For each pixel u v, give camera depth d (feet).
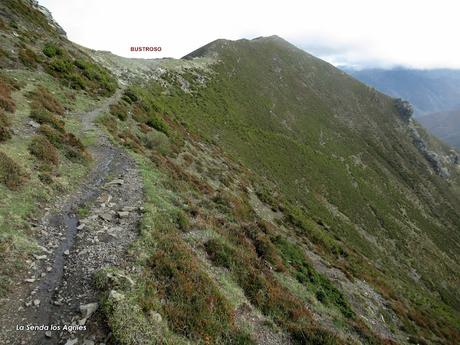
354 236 204.03
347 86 529.45
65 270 34.91
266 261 64.64
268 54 477.77
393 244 244.22
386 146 447.42
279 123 334.44
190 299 35.60
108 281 32.83
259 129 274.36
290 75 464.65
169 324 31.17
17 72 89.15
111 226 45.60
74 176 58.03
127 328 27.68
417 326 87.56
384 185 358.64
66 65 111.96
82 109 93.20
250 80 376.89
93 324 28.09
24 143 57.77
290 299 51.80
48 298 30.66
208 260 49.08
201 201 73.82
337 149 367.04
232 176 123.34
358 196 272.31
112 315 28.53
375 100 526.57
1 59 90.17
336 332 53.47
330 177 267.39
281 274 63.41
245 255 56.24
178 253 42.22
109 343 26.73
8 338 25.71
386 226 260.01
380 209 279.69
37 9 156.25
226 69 355.97
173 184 71.87
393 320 81.00
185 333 31.53
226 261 50.26
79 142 69.77
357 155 385.50
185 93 241.14
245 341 35.42
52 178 53.01
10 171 47.55
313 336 42.98
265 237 73.51
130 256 38.42
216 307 37.37
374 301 84.48
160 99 193.77
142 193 59.41
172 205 59.93
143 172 68.95
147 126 109.91
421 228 312.50
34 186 48.57
